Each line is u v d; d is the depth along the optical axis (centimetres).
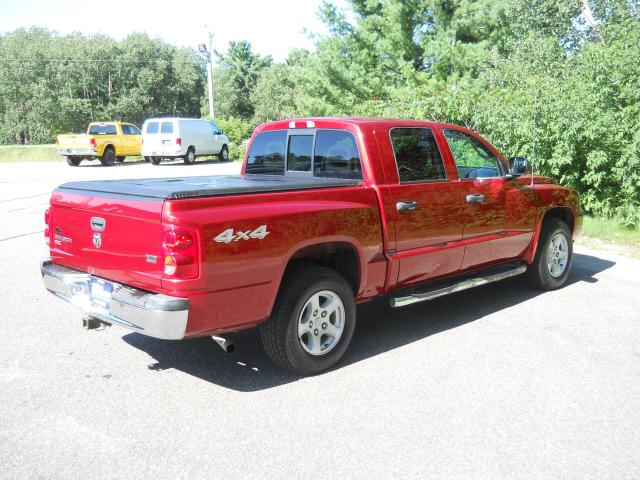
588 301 637
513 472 317
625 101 1003
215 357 483
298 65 2422
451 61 1952
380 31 2203
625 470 319
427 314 598
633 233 964
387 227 481
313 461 327
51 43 7388
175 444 345
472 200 557
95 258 425
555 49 1271
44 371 450
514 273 614
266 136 576
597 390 416
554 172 1041
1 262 805
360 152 485
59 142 2684
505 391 415
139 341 518
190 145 2742
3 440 347
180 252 364
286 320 421
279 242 406
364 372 450
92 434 355
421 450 339
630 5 1627
